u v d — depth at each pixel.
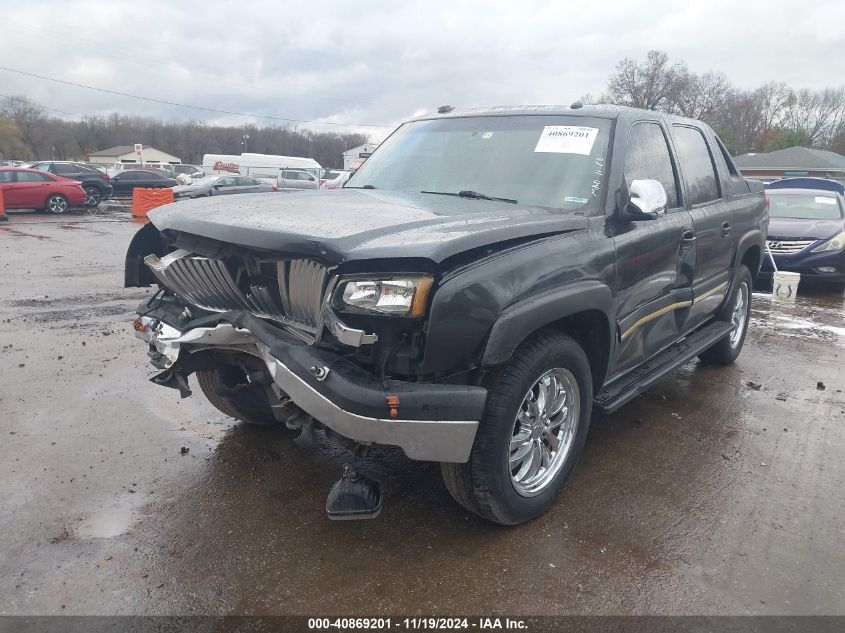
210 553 2.89
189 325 3.05
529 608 2.57
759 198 5.73
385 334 2.53
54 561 2.80
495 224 2.86
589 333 3.38
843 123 83.00
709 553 2.96
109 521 3.12
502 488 2.88
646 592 2.68
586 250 3.14
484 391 2.60
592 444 4.08
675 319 4.27
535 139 3.84
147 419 4.33
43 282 9.20
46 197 21.89
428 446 2.53
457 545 2.97
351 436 2.46
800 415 4.68
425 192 3.80
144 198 20.92
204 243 3.00
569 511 3.28
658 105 69.81
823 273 9.75
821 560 2.93
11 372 5.16
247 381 3.51
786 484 3.63
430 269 2.49
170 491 3.41
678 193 4.25
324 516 3.19
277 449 3.92
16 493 3.34
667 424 4.44
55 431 4.10
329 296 2.53
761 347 6.57
